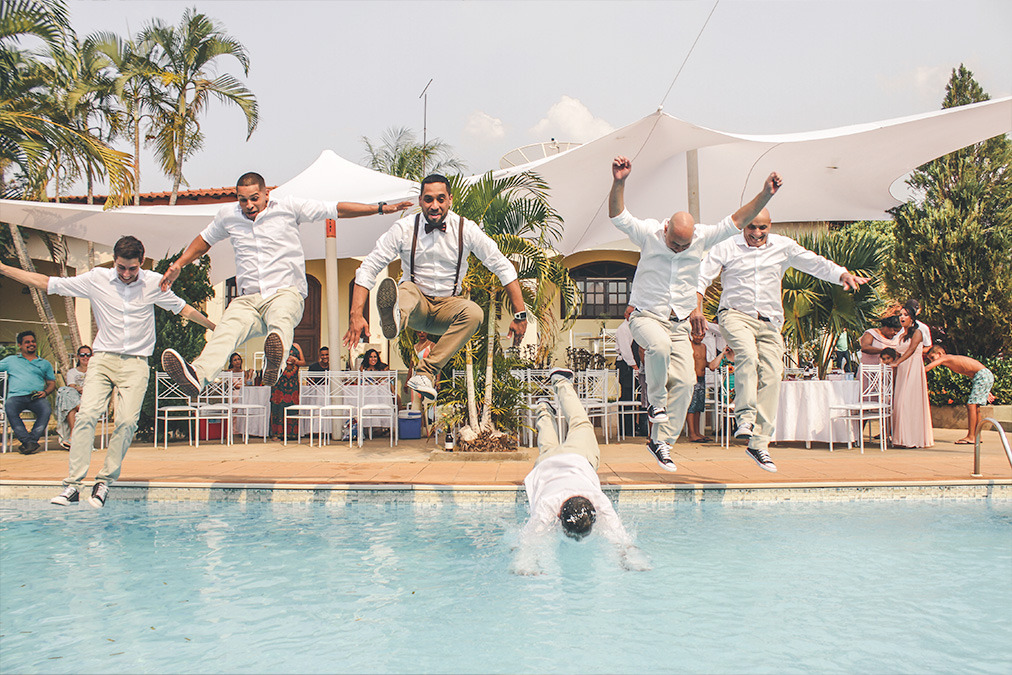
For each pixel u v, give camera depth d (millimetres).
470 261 8461
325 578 3752
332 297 10547
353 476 6625
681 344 5902
